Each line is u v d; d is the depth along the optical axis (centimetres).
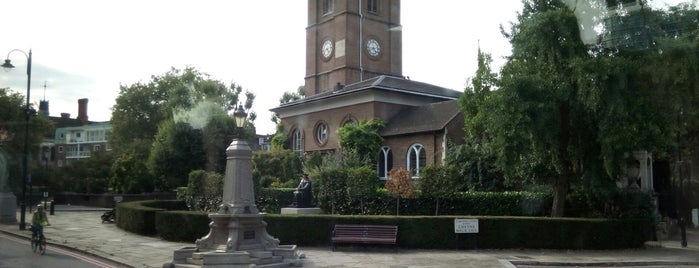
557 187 1975
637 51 1524
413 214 2200
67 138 8650
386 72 5625
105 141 8375
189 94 4806
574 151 1902
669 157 2497
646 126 1667
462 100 2228
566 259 1506
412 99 4097
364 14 5497
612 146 1694
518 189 2422
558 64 1777
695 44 1385
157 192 4091
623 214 1947
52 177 4656
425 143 3459
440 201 2200
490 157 2478
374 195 2244
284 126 4700
